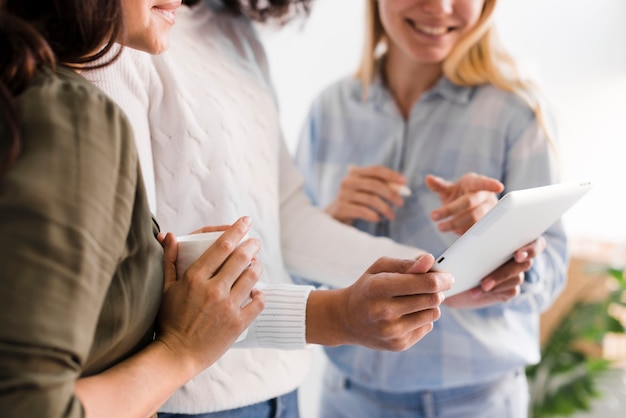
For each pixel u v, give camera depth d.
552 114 1.67
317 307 1.08
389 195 1.64
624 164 2.87
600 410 2.70
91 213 0.68
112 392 0.76
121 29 0.81
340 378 1.82
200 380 1.15
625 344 2.71
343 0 2.56
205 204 1.20
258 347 1.12
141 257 0.78
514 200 0.97
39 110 0.69
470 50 1.68
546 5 2.82
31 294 0.64
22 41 0.71
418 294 1.00
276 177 1.37
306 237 1.48
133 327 0.79
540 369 2.56
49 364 0.65
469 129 1.66
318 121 1.87
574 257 2.66
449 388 1.69
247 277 0.90
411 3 1.59
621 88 2.83
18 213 0.65
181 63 1.23
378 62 1.82
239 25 1.41
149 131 1.17
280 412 1.29
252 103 1.33
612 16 2.80
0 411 0.63
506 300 1.40
